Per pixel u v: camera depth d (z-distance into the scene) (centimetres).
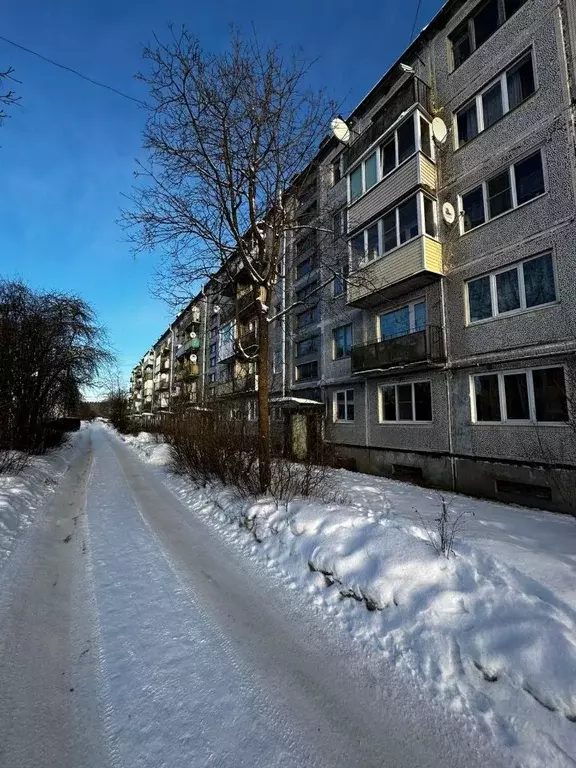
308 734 203
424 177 1026
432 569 324
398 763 187
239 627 302
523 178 858
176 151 642
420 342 1007
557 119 786
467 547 365
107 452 1872
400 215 1090
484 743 196
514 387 853
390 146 1145
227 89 636
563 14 789
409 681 240
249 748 193
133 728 204
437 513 614
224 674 247
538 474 784
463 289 967
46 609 323
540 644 233
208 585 374
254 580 387
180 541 505
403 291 1122
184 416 1137
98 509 680
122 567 413
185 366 3231
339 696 230
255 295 701
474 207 970
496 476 861
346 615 313
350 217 1266
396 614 294
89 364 1617
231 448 748
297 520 469
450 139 1030
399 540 370
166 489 877
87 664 254
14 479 768
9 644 272
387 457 1166
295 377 1716
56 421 1642
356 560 357
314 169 827
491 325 895
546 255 805
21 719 207
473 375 936
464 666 241
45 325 1276
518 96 884
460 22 1024
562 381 765
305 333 1628
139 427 3228
